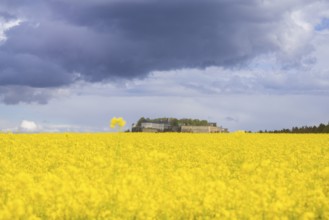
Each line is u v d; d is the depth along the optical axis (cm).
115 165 1329
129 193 870
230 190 951
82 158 1780
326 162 1823
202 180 1156
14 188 927
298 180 1198
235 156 2012
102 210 847
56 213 820
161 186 1066
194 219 891
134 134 3256
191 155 2041
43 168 1573
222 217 820
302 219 811
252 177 1149
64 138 2598
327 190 1196
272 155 2050
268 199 893
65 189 867
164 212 862
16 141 2373
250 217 794
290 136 3216
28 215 748
